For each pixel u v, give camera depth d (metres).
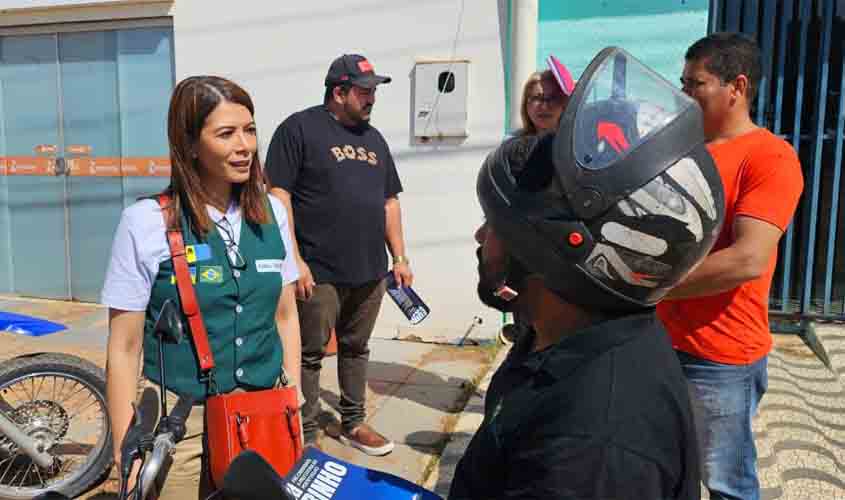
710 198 0.97
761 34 4.64
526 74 4.69
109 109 6.19
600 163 0.93
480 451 1.03
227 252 1.95
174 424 1.67
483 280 1.12
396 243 3.66
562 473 0.91
